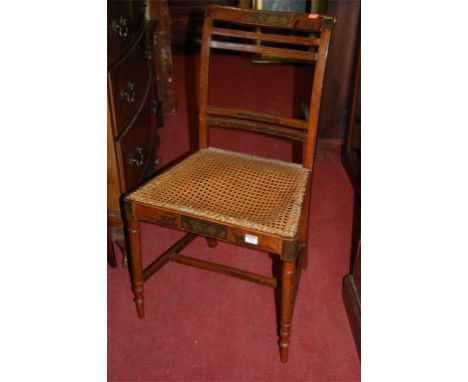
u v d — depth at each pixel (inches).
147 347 54.3
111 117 52.2
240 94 124.1
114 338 55.4
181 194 48.4
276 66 143.3
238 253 69.9
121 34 54.0
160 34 100.1
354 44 85.1
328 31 47.1
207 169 52.9
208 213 45.4
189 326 57.2
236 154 56.6
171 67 105.2
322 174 90.4
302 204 47.5
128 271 65.6
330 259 68.6
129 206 48.2
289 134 53.4
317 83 49.0
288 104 118.6
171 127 105.8
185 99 120.4
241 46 51.4
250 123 54.9
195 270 66.0
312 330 56.7
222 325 57.3
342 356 53.4
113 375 50.9
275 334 56.1
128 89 57.4
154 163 74.9
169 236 73.5
